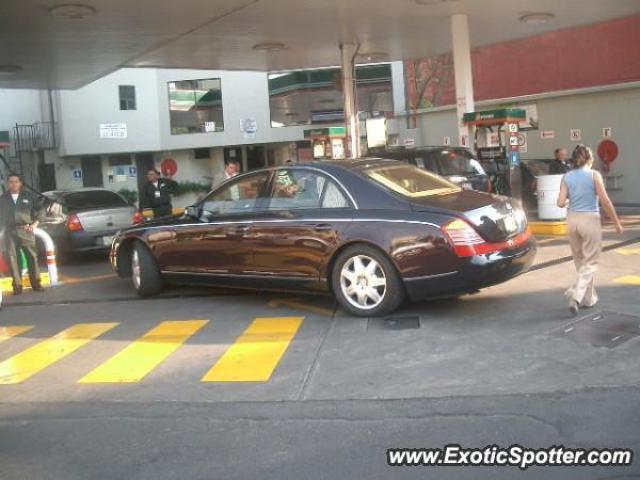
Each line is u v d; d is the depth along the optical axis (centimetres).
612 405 446
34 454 434
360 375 540
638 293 718
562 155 1565
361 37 1659
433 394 488
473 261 637
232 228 781
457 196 701
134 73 3075
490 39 1800
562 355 546
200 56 1816
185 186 3183
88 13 1257
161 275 878
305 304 799
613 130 1875
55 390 560
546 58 2025
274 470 389
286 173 761
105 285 1041
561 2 1406
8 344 720
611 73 1866
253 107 3102
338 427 444
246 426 457
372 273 685
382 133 1766
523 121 1340
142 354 646
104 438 453
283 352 617
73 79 2058
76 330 761
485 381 504
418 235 650
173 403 511
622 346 555
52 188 3092
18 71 1856
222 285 816
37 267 1017
